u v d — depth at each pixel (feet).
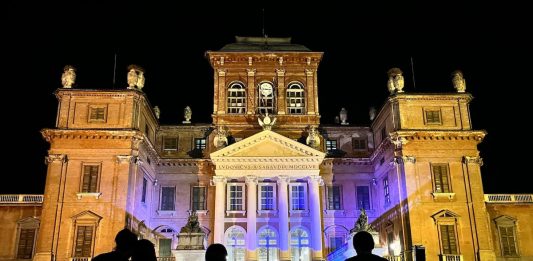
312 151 146.61
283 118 160.86
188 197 160.86
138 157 138.62
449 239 132.87
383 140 148.87
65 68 145.28
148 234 153.89
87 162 135.13
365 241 26.04
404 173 137.28
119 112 140.56
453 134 140.36
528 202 148.15
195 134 170.50
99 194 131.85
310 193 144.97
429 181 137.59
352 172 166.61
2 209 142.31
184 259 95.61
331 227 159.63
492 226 145.69
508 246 144.36
